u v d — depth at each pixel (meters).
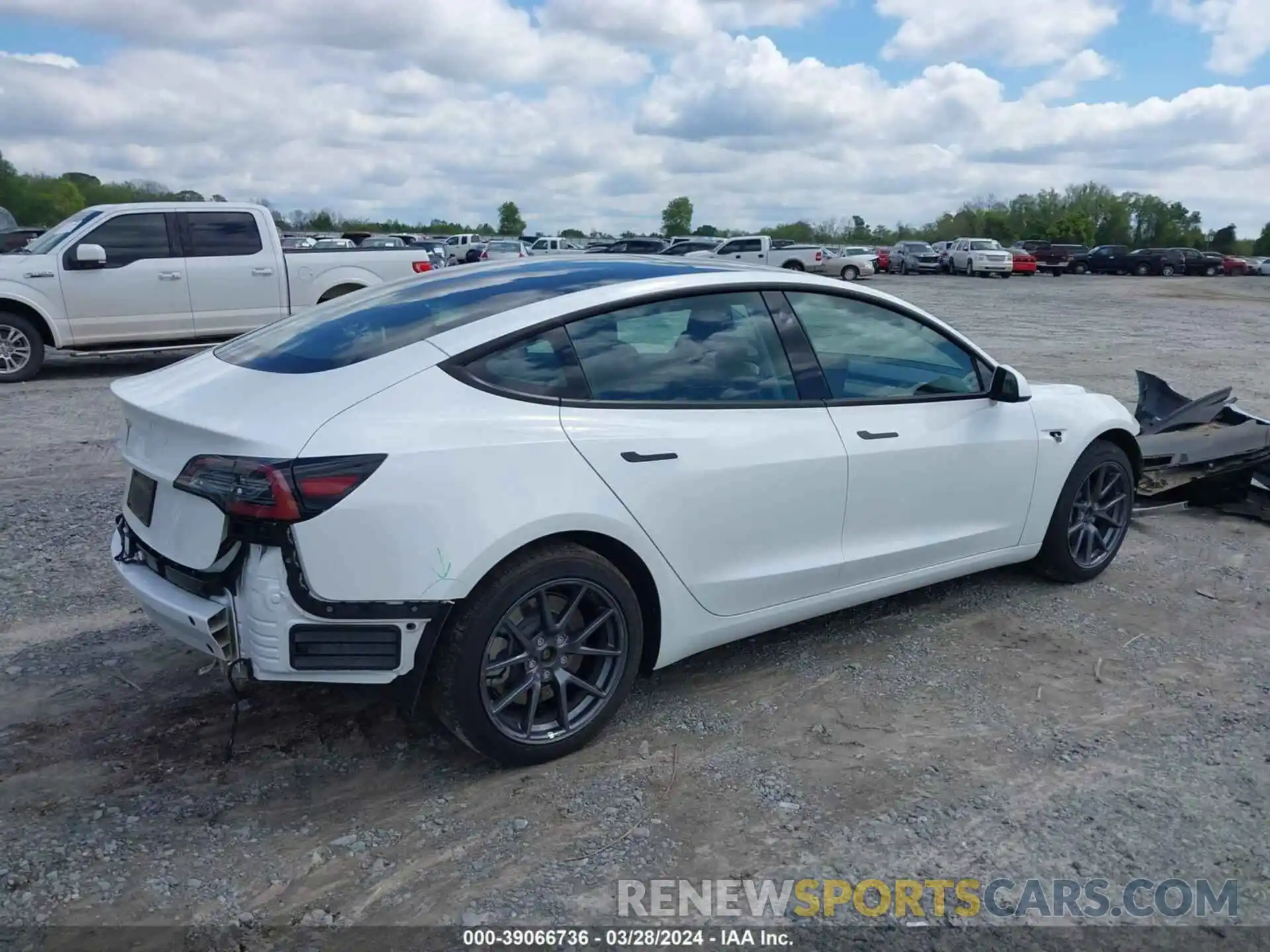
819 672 4.20
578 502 3.28
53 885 2.79
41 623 4.46
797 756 3.55
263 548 2.94
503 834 3.08
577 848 3.02
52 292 10.98
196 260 11.59
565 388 3.40
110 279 11.19
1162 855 3.04
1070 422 4.93
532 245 44.41
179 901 2.75
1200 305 28.84
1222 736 3.73
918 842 3.08
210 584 3.07
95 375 11.89
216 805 3.18
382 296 3.84
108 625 4.45
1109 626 4.72
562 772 3.42
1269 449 6.30
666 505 3.52
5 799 3.17
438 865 2.93
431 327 3.39
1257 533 6.22
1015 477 4.70
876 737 3.69
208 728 3.63
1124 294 35.09
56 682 3.92
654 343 3.66
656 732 3.69
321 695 3.87
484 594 3.16
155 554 3.25
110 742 3.52
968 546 4.61
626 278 3.78
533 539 3.20
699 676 4.15
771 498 3.81
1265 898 2.86
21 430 8.41
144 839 3.00
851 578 4.18
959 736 3.70
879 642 4.50
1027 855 3.03
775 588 3.93
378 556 2.96
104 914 2.69
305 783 3.32
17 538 5.55
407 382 3.15
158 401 3.30
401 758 3.48
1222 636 4.64
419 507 3.00
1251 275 55.50
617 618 3.48
